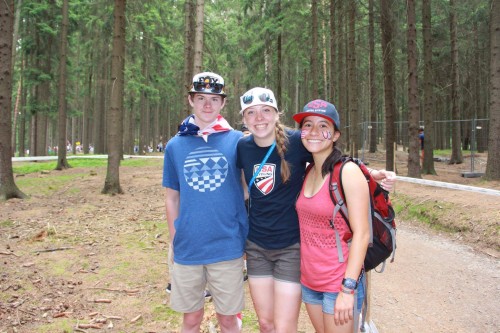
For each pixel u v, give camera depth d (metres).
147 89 27.17
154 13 21.92
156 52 25.34
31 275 4.94
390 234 2.57
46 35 23.27
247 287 5.00
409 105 12.69
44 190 11.69
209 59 18.31
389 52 14.34
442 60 23.58
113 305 4.27
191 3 17.08
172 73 32.34
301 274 2.73
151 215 8.69
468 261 6.06
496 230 6.68
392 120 14.66
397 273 5.64
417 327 4.07
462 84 24.70
